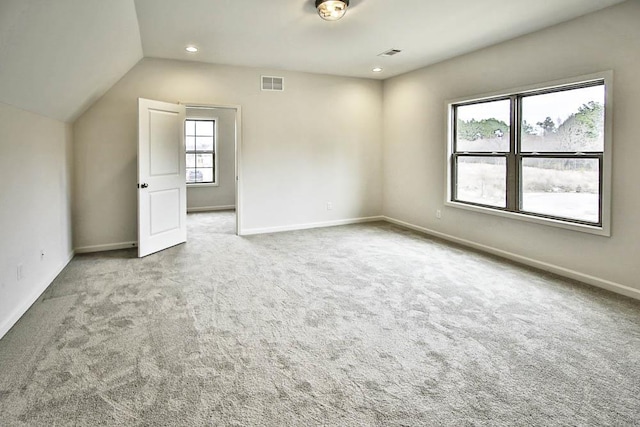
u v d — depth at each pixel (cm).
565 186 383
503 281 366
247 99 561
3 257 254
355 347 241
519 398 191
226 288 346
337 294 332
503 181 453
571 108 373
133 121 489
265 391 196
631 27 316
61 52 274
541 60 391
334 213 648
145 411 180
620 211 331
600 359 227
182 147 512
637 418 176
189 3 324
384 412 180
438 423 173
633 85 316
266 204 591
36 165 320
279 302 314
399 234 575
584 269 363
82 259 439
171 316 286
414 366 220
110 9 285
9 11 184
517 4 328
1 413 178
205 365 220
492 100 460
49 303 309
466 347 241
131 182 493
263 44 445
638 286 322
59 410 180
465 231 508
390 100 646
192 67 521
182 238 521
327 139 627
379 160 676
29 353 231
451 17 358
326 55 495
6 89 244
